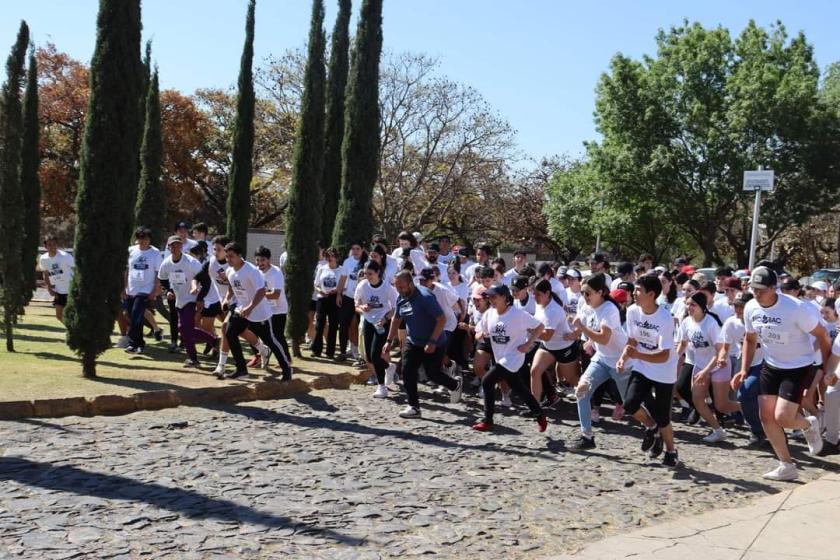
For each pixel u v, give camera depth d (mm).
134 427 7930
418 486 6516
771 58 33938
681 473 7477
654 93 33281
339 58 17562
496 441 8508
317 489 6230
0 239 11195
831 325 9891
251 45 14844
